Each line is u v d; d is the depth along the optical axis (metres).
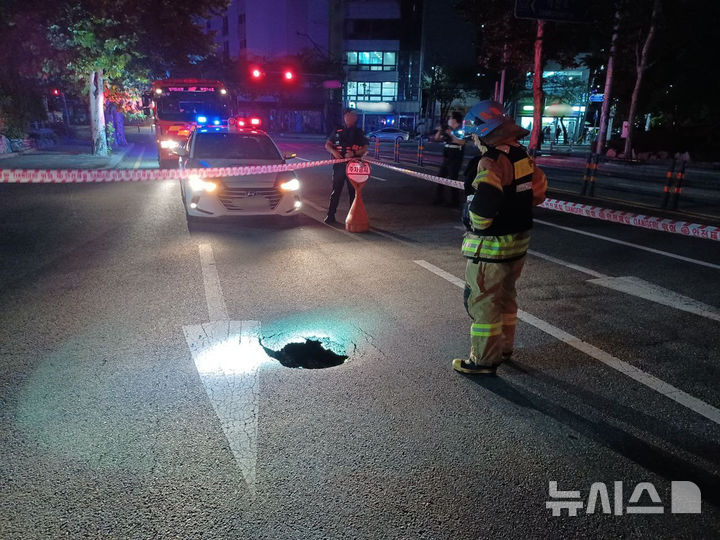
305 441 2.82
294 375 3.54
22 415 3.02
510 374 3.62
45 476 2.52
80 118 59.03
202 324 4.38
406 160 23.09
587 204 11.45
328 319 4.54
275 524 2.25
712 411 3.19
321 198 11.67
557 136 46.62
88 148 27.52
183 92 19.69
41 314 4.56
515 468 2.65
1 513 2.29
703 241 7.81
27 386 3.34
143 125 68.81
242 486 2.47
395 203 11.02
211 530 2.21
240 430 2.90
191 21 24.53
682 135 25.33
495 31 24.38
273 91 56.75
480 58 26.89
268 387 3.38
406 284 5.51
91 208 10.06
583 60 27.70
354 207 8.02
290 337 4.17
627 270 6.20
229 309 4.73
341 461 2.66
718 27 22.28
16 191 12.30
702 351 3.99
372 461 2.67
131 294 5.09
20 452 2.69
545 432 2.95
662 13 21.88
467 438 2.88
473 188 3.42
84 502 2.36
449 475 2.58
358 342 4.09
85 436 2.83
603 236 8.12
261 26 63.19
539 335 4.27
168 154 18.33
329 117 58.03
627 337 4.24
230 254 6.64
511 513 2.35
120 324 4.36
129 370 3.57
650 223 4.83
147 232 7.88
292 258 6.48
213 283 5.46
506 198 3.27
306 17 61.38
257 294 5.14
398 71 58.94
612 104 32.50
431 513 2.33
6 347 3.90
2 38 17.80
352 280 5.62
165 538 2.17
